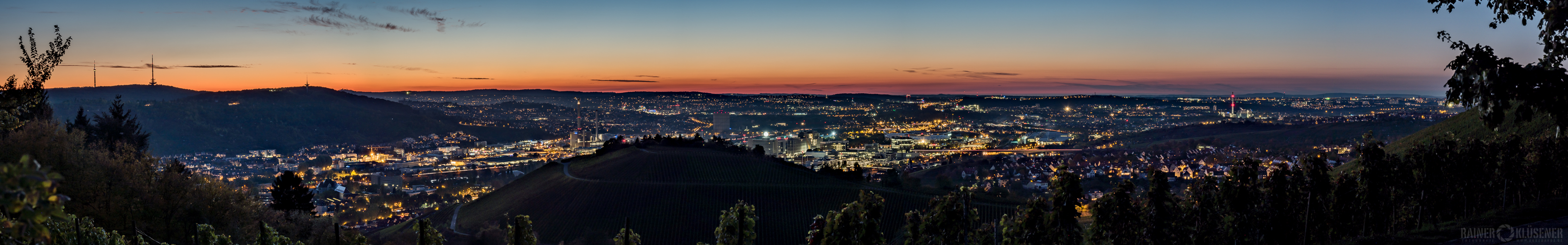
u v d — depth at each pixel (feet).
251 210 148.46
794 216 262.47
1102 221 70.54
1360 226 89.81
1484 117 37.19
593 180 333.21
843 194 290.56
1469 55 37.52
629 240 78.95
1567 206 87.20
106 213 125.18
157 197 130.11
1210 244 72.64
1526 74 35.17
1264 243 73.41
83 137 138.62
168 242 127.54
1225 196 73.26
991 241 79.56
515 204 305.12
